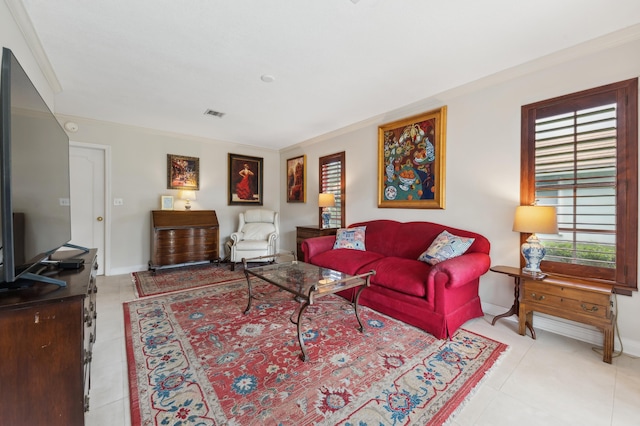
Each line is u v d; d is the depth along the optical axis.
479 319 2.62
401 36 2.06
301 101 3.35
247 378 1.68
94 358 1.91
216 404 1.46
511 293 2.63
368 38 2.08
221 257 5.34
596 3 1.71
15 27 1.76
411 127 3.47
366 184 4.09
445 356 1.95
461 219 3.01
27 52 2.01
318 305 2.92
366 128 4.07
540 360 1.91
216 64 2.46
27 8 1.74
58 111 3.66
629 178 2.02
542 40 2.12
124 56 2.33
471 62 2.45
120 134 4.26
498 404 1.48
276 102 3.38
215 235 4.71
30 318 1.04
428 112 3.27
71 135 3.88
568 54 2.24
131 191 4.37
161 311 2.74
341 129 4.47
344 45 2.18
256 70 2.58
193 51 2.26
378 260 3.05
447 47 2.21
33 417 1.05
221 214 5.36
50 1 1.69
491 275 2.76
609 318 1.88
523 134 2.54
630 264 2.02
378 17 1.84
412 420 1.36
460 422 1.35
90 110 3.63
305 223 5.39
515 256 2.60
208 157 5.17
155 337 2.20
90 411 1.42
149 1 1.70
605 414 1.41
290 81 2.81
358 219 4.23
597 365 1.85
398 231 3.43
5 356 1.00
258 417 1.37
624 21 1.89
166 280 3.87
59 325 1.09
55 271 1.53
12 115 1.10
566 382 1.67
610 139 2.10
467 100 2.94
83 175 4.05
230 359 1.89
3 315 0.99
